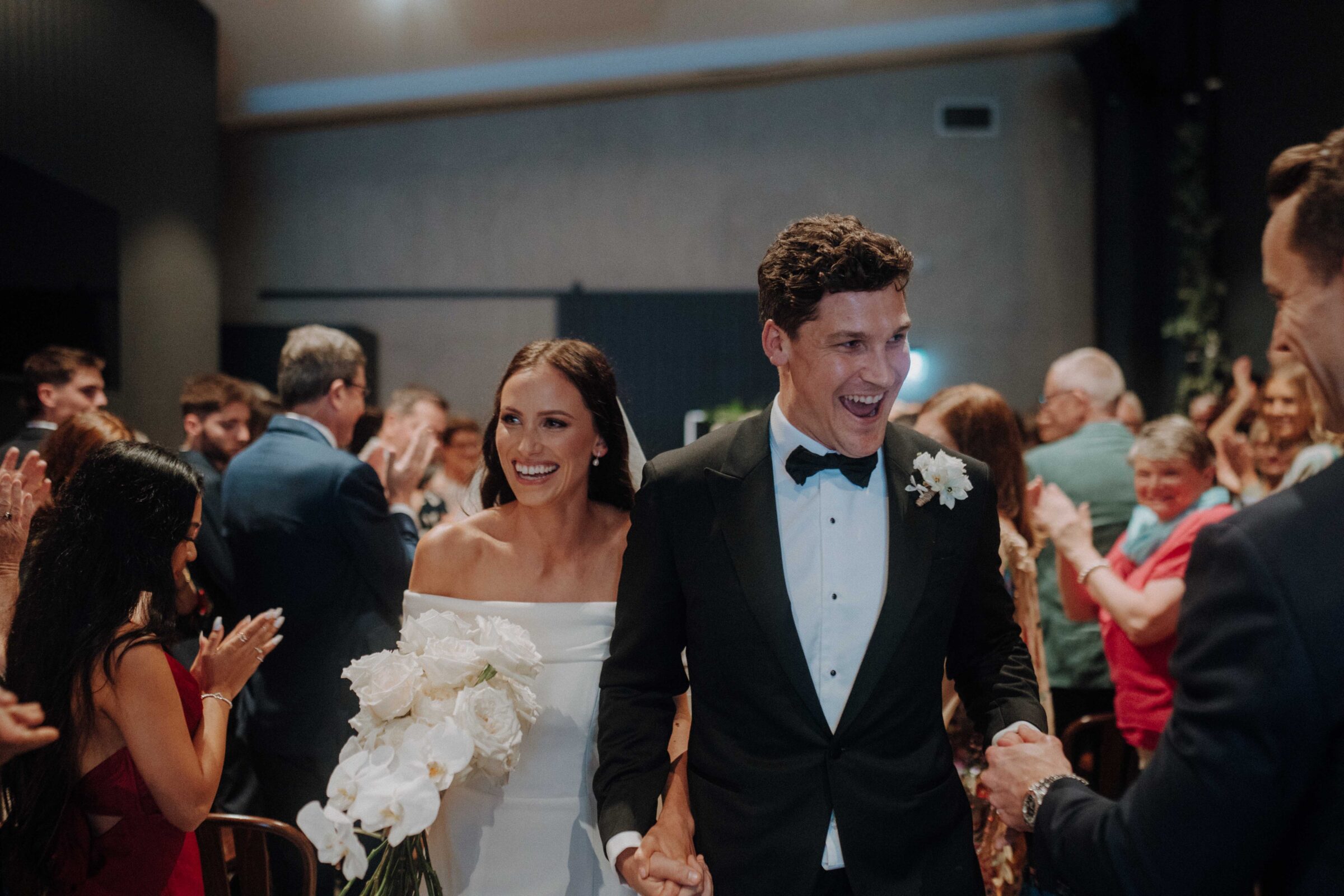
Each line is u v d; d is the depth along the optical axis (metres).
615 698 1.49
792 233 1.37
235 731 2.87
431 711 1.45
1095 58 7.76
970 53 8.41
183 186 6.27
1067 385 3.53
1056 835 1.09
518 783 1.73
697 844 1.41
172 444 6.07
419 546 1.86
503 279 8.53
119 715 1.55
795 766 1.36
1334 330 0.92
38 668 1.56
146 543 1.63
